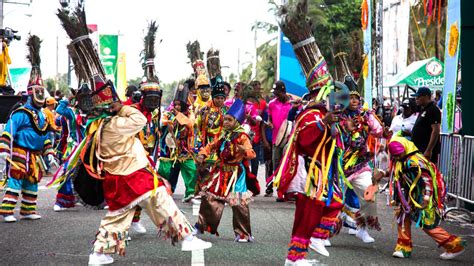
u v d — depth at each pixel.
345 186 8.57
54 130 10.62
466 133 12.48
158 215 6.96
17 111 10.08
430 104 10.99
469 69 12.42
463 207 12.15
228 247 8.21
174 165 12.79
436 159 11.16
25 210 10.27
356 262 7.49
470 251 8.29
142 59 8.98
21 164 10.05
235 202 8.47
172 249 8.02
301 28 7.03
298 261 6.80
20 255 7.55
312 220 6.81
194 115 12.06
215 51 12.19
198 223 8.62
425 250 8.32
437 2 16.53
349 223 9.09
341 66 8.72
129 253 7.74
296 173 6.91
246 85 8.97
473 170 11.00
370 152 8.80
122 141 6.96
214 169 8.64
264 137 13.97
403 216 7.81
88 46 7.24
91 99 7.15
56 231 9.23
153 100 8.84
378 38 14.09
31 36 10.13
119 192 6.91
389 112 19.81
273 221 10.36
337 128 7.01
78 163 7.40
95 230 9.34
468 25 12.38
